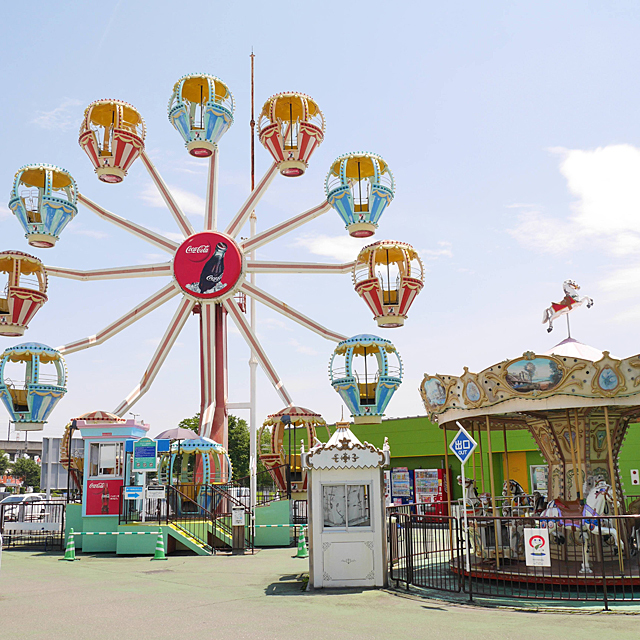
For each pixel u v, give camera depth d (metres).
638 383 13.29
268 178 32.25
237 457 69.19
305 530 24.61
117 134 30.52
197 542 21.86
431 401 16.80
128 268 31.61
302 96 31.12
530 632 9.63
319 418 29.84
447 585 13.73
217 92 33.47
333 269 30.83
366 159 30.66
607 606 11.41
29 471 110.44
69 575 16.61
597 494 13.66
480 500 17.42
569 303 16.62
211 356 30.66
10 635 9.94
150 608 11.95
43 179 32.03
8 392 27.97
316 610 11.56
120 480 23.23
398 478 34.91
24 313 29.08
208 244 31.09
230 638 9.55
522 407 14.44
